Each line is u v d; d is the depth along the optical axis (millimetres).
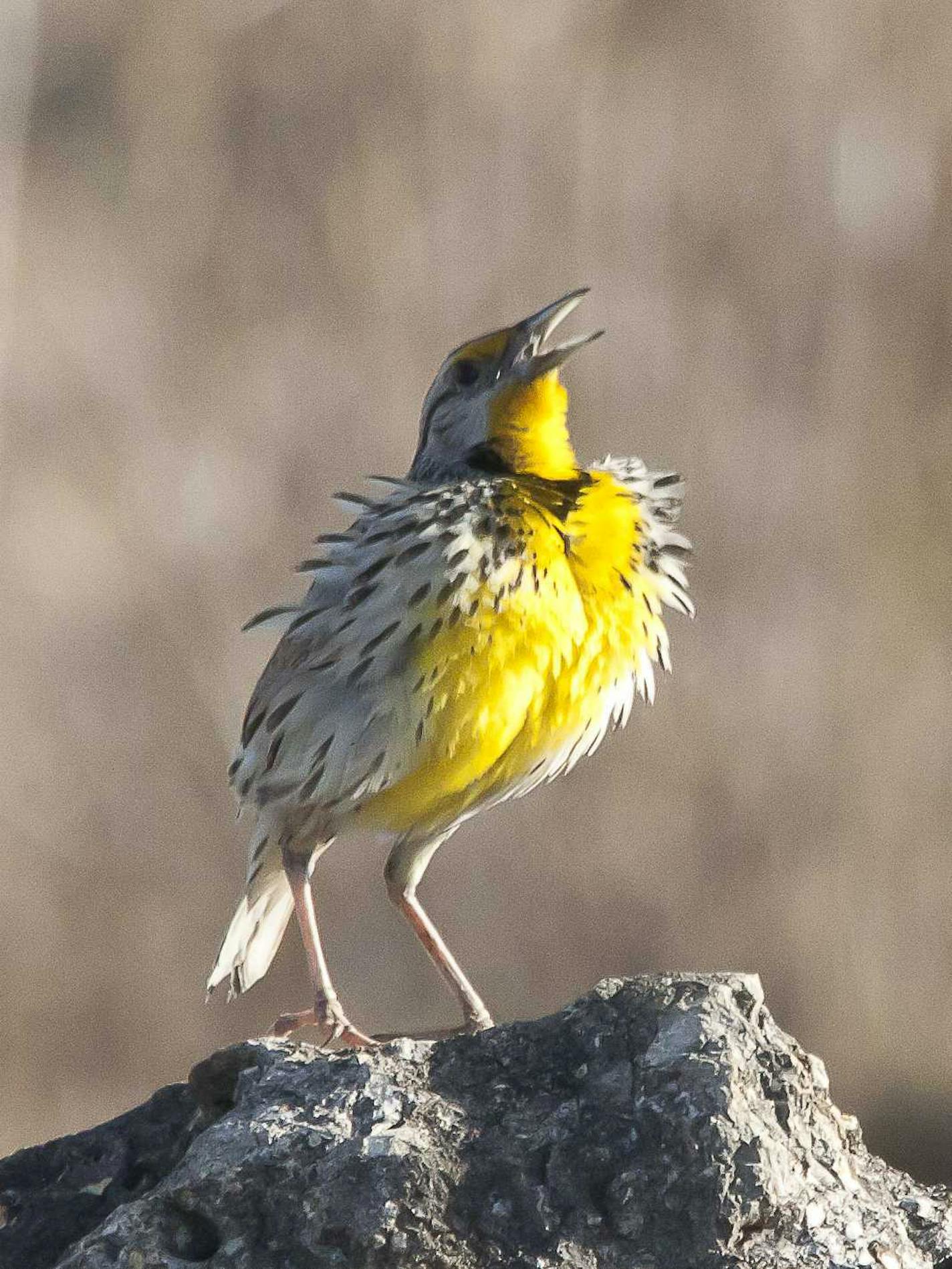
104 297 21562
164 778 16969
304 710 6105
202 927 16000
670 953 15422
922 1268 4492
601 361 19547
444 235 21438
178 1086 5062
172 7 22734
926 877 15750
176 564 18938
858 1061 14516
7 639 17828
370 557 5988
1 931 15500
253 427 20344
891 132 20734
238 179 22531
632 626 6168
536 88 21797
